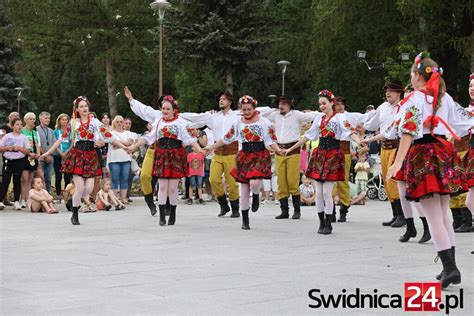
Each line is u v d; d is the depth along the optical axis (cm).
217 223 1212
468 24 3084
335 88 3591
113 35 4162
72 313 553
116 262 792
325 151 1062
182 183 1894
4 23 4494
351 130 1049
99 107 5191
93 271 735
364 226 1180
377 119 1112
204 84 4066
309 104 4212
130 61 4388
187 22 3108
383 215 1386
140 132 4709
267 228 1141
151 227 1147
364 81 3444
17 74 4438
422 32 3027
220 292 628
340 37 3419
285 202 1309
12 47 4372
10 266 765
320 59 3566
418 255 852
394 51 3219
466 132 682
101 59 4125
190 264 780
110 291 634
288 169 1293
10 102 4422
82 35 4141
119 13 4281
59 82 5169
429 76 644
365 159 1712
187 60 3144
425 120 637
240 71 3225
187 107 4044
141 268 753
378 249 905
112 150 1552
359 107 3534
